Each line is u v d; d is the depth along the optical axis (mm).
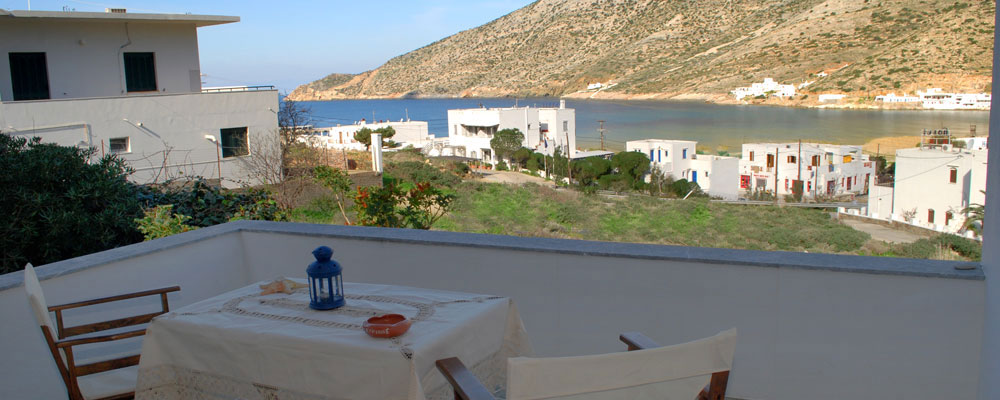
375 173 19312
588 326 2971
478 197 21578
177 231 5906
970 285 2412
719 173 53500
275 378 1991
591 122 109812
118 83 17391
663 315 2840
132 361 2430
